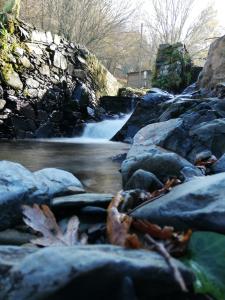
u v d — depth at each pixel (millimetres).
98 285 1204
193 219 1891
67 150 7051
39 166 4891
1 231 2211
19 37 10391
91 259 1224
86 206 2389
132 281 1219
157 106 9156
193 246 1638
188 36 34281
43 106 10977
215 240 1646
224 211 1839
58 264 1225
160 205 2053
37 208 2240
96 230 2064
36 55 10875
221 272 1491
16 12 10773
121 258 1257
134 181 2902
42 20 22094
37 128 10711
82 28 23078
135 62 38188
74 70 12602
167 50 15914
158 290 1275
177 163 3230
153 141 4855
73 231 2059
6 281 1278
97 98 14156
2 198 2252
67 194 2672
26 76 10461
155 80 15875
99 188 3434
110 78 15945
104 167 4848
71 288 1182
